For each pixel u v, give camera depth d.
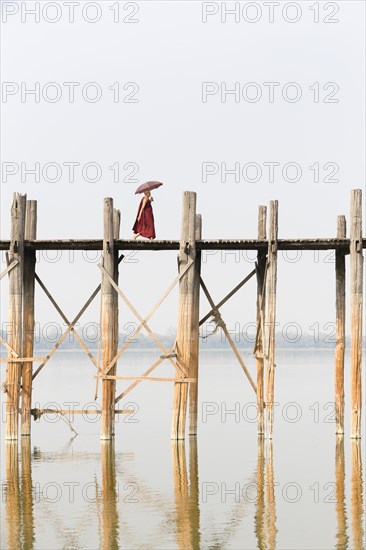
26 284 46.06
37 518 31.23
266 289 43.44
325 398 74.38
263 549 27.61
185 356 43.75
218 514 31.69
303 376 109.81
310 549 27.53
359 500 33.53
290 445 46.22
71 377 105.94
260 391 47.72
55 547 27.94
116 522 30.67
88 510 32.31
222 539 28.67
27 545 28.12
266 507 32.69
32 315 46.31
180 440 45.44
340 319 46.50
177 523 30.56
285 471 39.06
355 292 43.03
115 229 45.97
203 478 37.66
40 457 42.62
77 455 43.22
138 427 54.66
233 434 50.78
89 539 28.75
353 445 45.72
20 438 47.38
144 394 82.56
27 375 46.84
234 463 40.97
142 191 44.16
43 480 37.34
